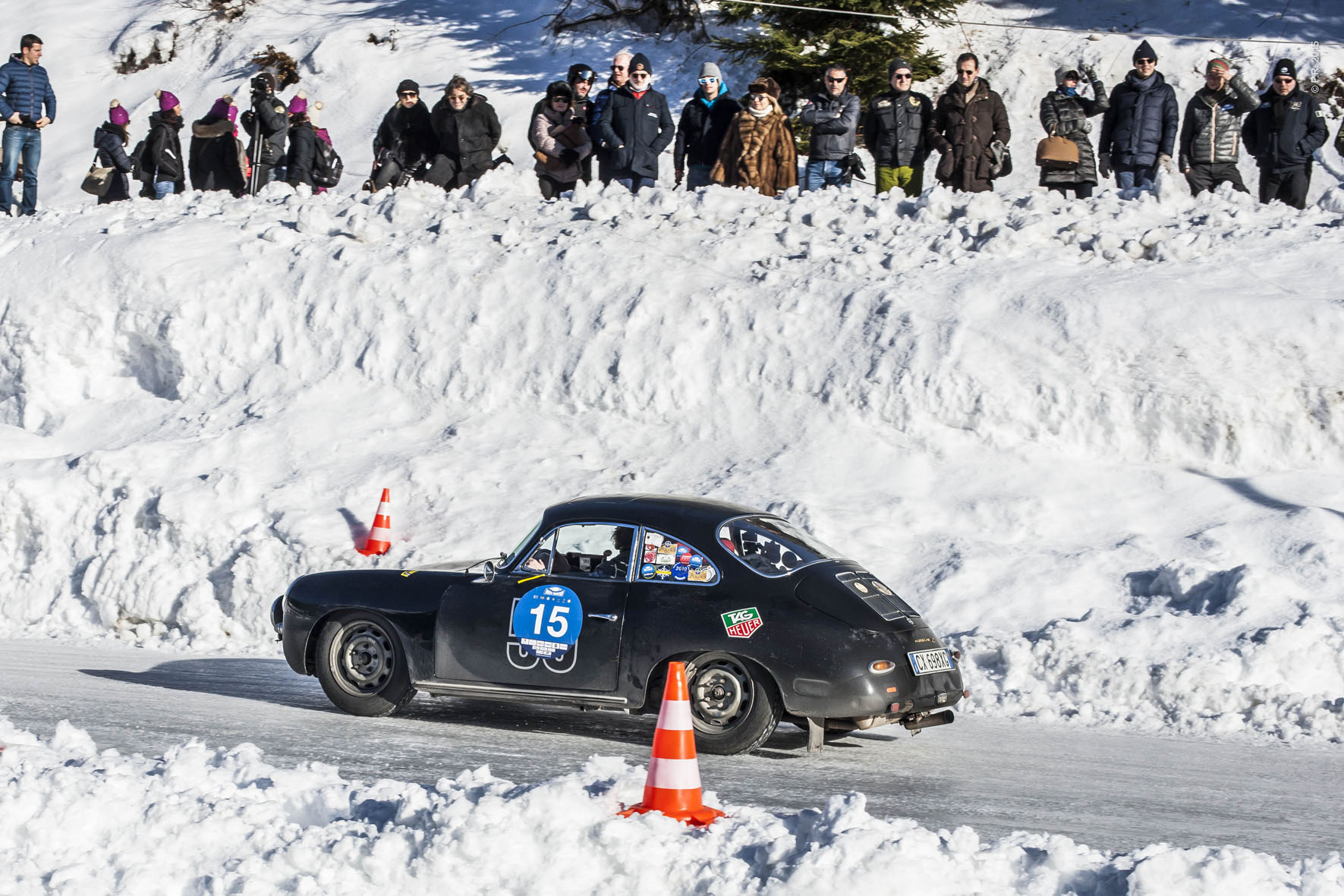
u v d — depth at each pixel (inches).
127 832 364.8
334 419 1123.3
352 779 486.6
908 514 917.8
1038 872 338.6
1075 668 733.9
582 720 644.7
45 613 1027.3
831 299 1061.1
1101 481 927.7
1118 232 1087.0
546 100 1347.2
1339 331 931.3
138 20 2805.1
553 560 606.5
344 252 1219.2
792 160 1302.9
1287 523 851.4
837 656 551.2
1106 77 2100.1
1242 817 478.6
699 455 1014.4
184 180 1654.8
